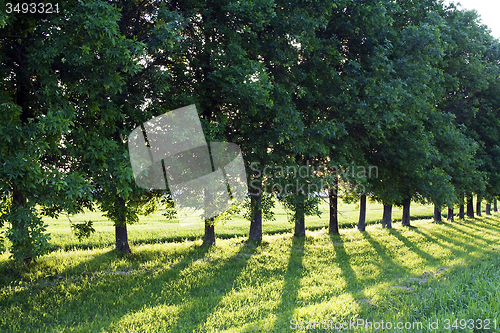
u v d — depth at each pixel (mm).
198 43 9547
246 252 14375
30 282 9539
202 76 10094
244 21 9148
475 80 17750
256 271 11359
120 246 13828
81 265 11344
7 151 5840
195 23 9648
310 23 9695
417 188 13508
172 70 9883
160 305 7930
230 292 9070
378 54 10945
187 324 6895
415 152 12289
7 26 6289
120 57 6324
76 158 7477
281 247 15852
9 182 6125
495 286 7844
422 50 12695
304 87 10602
